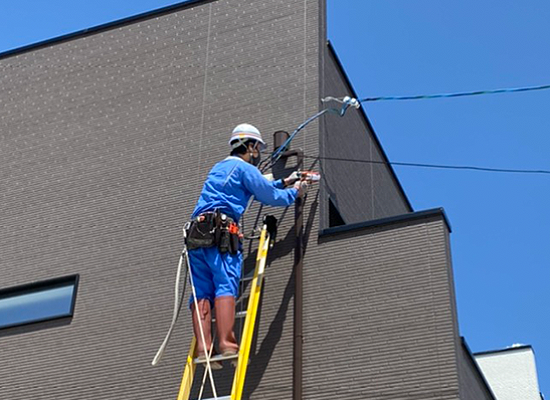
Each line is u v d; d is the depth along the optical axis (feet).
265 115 31.09
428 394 23.88
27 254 32.22
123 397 27.55
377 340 25.27
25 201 33.63
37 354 29.71
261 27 33.30
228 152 31.01
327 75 32.58
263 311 27.12
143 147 32.65
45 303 31.01
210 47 33.86
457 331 25.13
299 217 27.94
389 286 26.02
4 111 36.55
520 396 42.27
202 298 25.32
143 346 28.27
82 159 33.55
